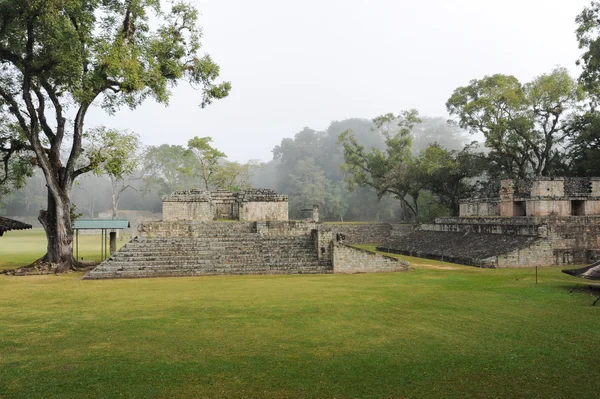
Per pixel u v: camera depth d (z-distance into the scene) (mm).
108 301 14141
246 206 28484
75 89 20609
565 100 35156
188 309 12797
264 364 8117
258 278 19391
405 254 32625
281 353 8758
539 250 23922
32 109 21031
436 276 19844
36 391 6938
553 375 7523
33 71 20422
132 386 7117
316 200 64688
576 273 15375
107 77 21750
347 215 73250
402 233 44312
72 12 19891
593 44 32500
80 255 31094
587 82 35344
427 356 8531
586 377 7426
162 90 22094
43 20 18891
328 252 22406
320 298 14383
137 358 8492
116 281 18750
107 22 21719
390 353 8719
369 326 10789
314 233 23547
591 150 35469
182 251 22500
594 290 15555
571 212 28031
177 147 66812
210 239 23766
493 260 23188
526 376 7480
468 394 6754
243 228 25859
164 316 11945
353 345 9258
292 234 25328
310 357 8508
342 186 71812
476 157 41156
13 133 23359
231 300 14109
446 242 30672
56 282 18594
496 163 41125
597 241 25297
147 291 15977
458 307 12906
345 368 7887
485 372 7672
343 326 10797
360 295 14898
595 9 32844
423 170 43219
